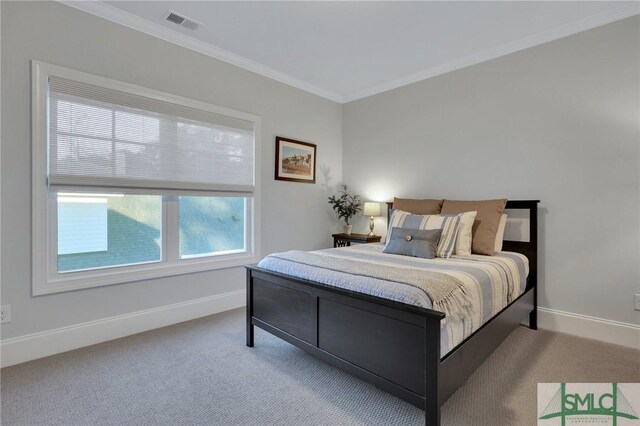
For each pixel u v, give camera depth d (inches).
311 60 130.8
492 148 123.0
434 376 53.2
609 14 97.2
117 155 98.7
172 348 93.4
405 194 150.2
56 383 74.6
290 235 150.9
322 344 72.9
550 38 108.8
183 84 113.6
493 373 79.5
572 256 106.0
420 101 144.1
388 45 118.3
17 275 83.6
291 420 62.6
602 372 79.9
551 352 91.4
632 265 95.8
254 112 135.3
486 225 108.7
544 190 111.3
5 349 81.9
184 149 113.7
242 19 102.1
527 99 114.5
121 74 99.7
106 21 96.7
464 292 66.1
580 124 104.0
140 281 105.9
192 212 121.2
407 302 58.2
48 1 87.0
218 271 126.0
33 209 85.2
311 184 160.2
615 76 97.7
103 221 101.2
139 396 69.9
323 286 71.4
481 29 107.4
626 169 96.4
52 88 87.3
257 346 95.1
